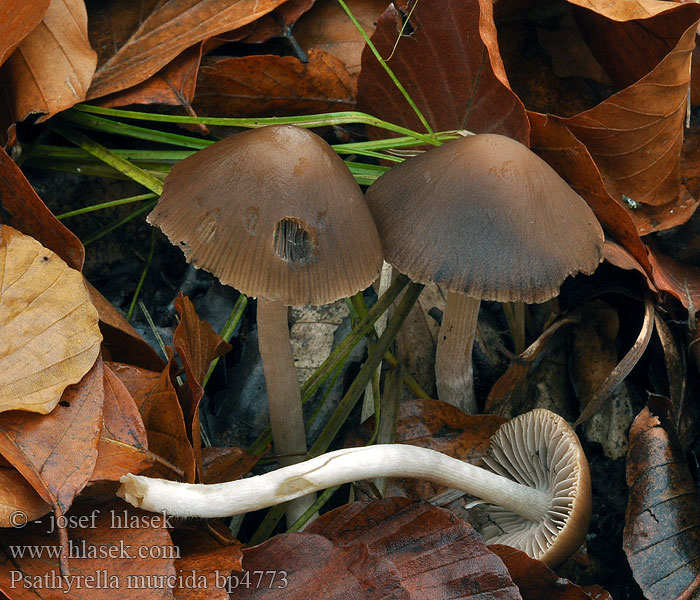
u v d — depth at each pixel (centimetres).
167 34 33
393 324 33
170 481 29
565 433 31
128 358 31
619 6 33
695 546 31
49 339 29
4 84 32
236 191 29
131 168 33
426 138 33
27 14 31
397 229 30
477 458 33
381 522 30
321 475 30
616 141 33
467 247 30
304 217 29
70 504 28
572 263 30
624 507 33
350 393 32
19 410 29
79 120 33
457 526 30
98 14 33
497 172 30
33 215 30
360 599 29
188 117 33
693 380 33
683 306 33
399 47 33
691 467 33
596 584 32
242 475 31
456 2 32
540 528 31
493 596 29
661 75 32
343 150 33
